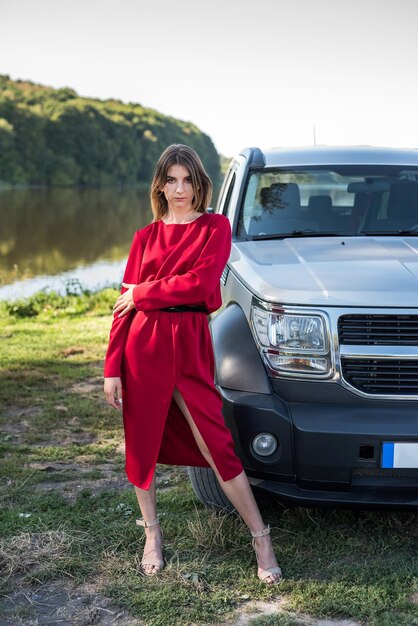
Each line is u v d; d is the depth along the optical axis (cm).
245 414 312
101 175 9769
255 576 302
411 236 421
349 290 316
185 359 291
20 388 596
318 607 277
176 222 304
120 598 286
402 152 492
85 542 328
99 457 444
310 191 454
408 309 309
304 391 315
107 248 2889
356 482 306
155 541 313
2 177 8612
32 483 403
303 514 356
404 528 345
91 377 639
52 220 4478
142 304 289
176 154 298
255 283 339
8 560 312
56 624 271
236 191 461
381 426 299
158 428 296
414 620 268
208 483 347
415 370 311
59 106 9525
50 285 1609
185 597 287
